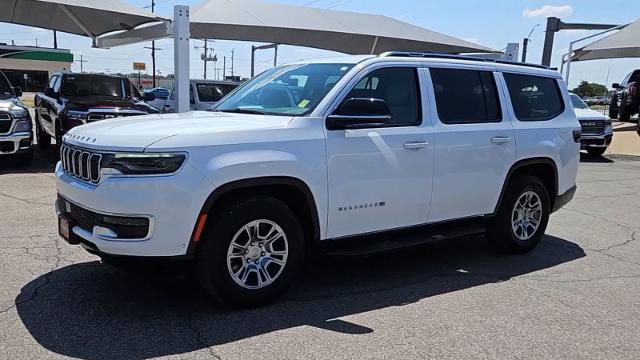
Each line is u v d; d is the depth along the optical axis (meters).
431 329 3.92
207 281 3.93
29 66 53.25
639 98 26.17
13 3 13.88
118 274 4.79
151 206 3.59
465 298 4.58
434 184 4.97
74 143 4.05
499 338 3.81
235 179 3.83
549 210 6.17
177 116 4.60
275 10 16.06
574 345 3.74
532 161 5.80
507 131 5.53
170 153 3.62
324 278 4.98
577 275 5.29
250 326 3.86
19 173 9.85
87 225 3.87
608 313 4.33
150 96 14.73
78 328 3.72
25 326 3.73
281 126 4.12
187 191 3.65
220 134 3.85
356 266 5.38
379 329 3.89
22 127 10.17
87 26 15.86
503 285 4.94
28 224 6.34
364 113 4.25
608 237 6.84
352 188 4.43
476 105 5.39
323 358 3.43
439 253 5.96
